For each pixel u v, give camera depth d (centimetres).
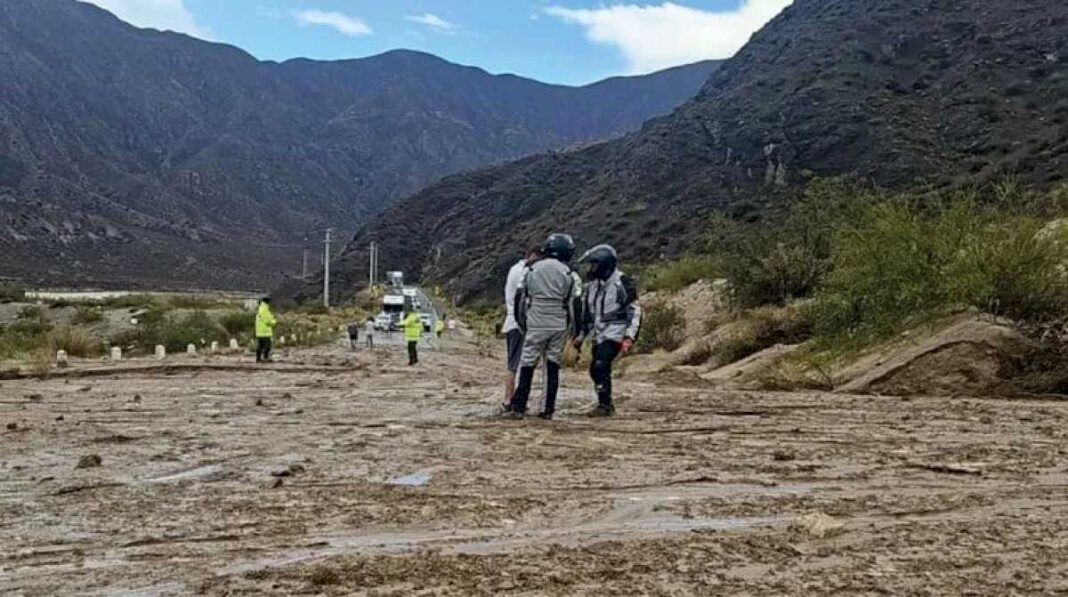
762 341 2366
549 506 673
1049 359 1445
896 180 5747
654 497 702
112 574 513
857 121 6781
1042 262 1518
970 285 1547
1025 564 519
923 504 665
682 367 2434
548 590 480
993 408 1198
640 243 6812
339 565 520
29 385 1906
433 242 13638
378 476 798
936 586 483
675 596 470
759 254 2911
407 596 471
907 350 1614
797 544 562
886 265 1806
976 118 6288
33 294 8169
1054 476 756
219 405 1440
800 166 6625
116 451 950
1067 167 4616
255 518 643
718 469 810
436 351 4100
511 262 9388
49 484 773
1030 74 6744
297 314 7938
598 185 9175
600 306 1209
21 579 507
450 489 737
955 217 1772
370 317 6919
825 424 1084
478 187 15075
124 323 4828
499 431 1072
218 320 5066
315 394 1655
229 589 484
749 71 9312
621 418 1180
